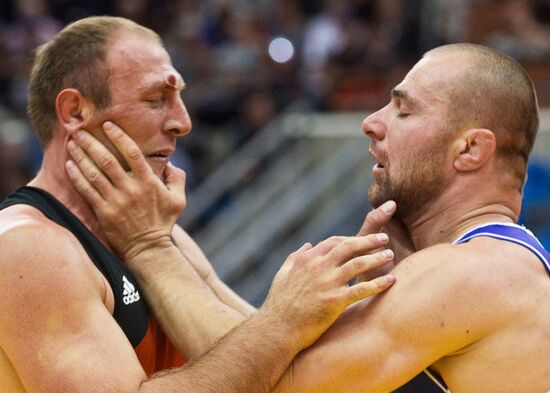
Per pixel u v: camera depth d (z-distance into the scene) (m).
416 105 9.44
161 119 9.71
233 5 31.25
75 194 9.67
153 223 9.70
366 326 8.64
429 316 8.48
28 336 8.39
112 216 9.58
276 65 26.78
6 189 23.66
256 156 25.50
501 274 8.68
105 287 9.05
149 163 9.80
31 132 25.28
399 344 8.52
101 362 8.24
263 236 23.73
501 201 9.42
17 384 8.71
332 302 8.61
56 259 8.59
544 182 21.36
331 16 29.36
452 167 9.36
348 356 8.55
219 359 8.48
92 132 9.58
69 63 9.55
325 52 28.02
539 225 20.89
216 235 24.25
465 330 8.50
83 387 8.12
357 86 26.05
